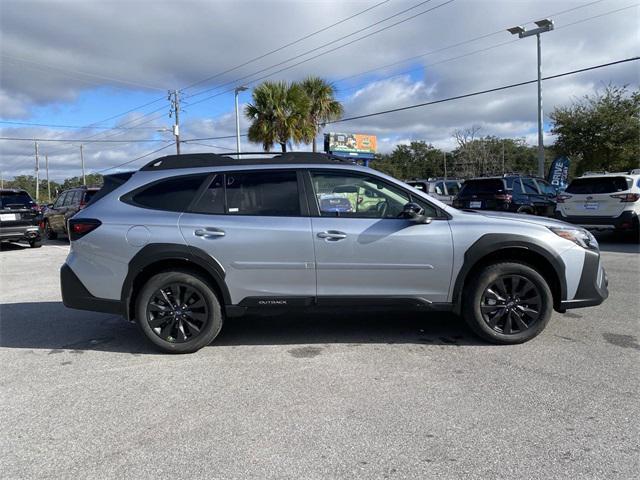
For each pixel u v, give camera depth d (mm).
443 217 4926
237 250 4801
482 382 4066
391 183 4969
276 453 3090
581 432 3254
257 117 24453
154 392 4031
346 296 4879
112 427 3465
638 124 29531
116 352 5043
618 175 11922
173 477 2867
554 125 32750
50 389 4137
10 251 15023
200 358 4805
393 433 3297
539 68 20672
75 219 5027
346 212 4922
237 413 3629
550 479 2770
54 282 9188
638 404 3625
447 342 5094
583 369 4289
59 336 5625
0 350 5164
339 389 4000
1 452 3172
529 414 3512
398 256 4805
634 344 4902
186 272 4887
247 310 4941
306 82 25281
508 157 80438
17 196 15148
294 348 5023
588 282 4949
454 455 3025
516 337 4914
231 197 4965
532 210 14859
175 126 35562
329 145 33031
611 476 2785
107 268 4895
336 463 2969
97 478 2875
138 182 5090
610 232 15094
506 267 4844
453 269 4836
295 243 4793
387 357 4699
